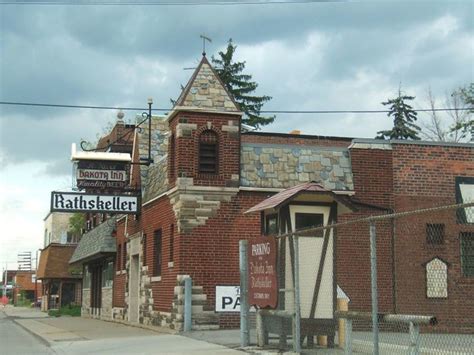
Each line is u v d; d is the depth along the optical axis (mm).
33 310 59688
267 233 15289
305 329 13750
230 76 53406
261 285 14172
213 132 20641
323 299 14000
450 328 17172
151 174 24500
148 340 17984
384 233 21156
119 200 24453
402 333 17453
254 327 19094
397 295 20719
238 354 13969
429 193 21734
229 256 20219
